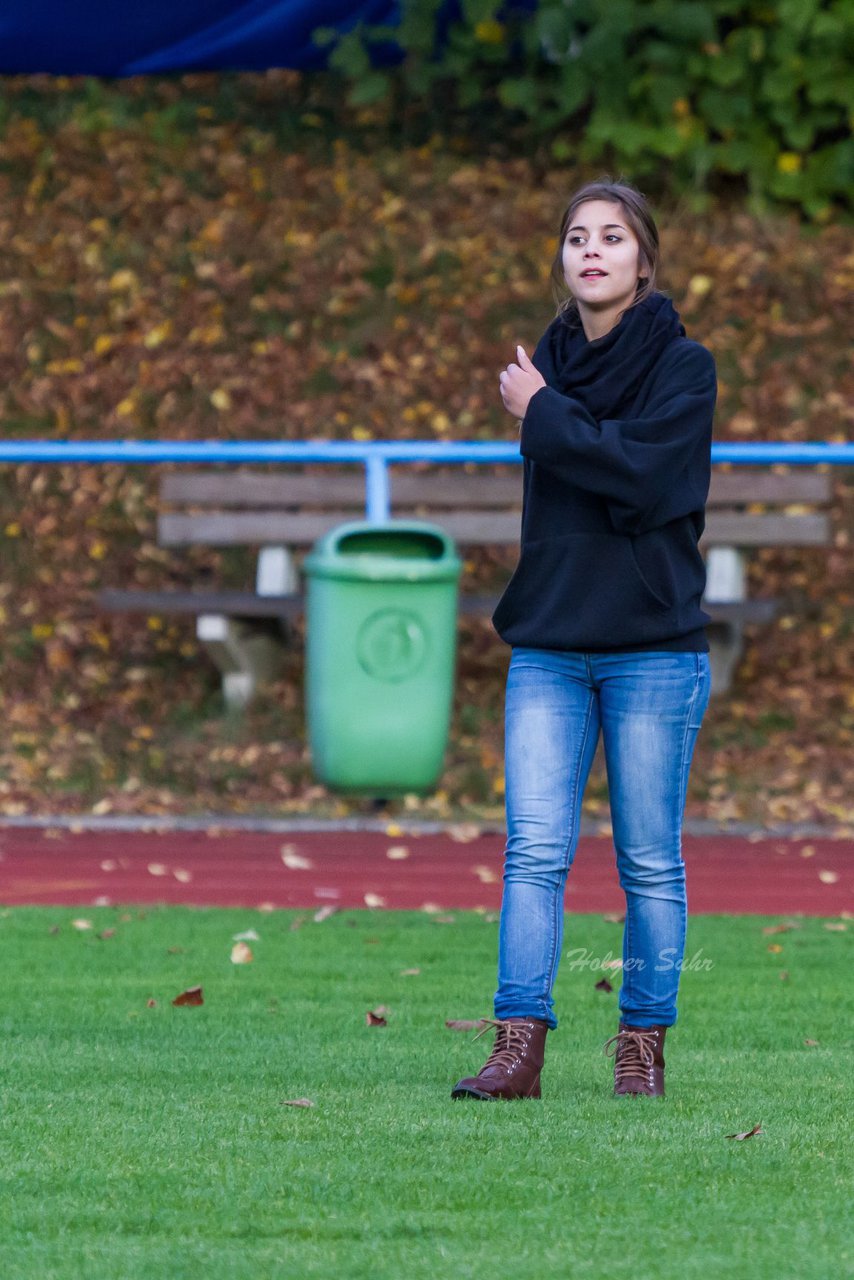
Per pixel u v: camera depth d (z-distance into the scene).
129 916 22.94
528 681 13.60
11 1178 10.70
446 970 19.34
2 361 42.75
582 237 13.64
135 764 34.50
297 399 42.16
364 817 31.86
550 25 42.12
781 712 35.91
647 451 12.82
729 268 43.12
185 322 43.16
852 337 42.50
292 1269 8.91
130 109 46.66
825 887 25.83
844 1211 10.05
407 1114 12.56
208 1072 14.18
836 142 44.25
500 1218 9.86
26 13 45.34
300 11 45.38
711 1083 13.91
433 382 42.19
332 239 44.34
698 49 42.16
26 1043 15.38
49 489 40.97
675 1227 9.70
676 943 13.59
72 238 44.31
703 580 13.58
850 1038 15.93
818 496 36.56
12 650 38.00
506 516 37.19
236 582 39.69
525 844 13.48
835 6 41.75
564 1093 13.62
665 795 13.43
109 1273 8.83
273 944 20.95
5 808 32.38
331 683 31.17
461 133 46.28
